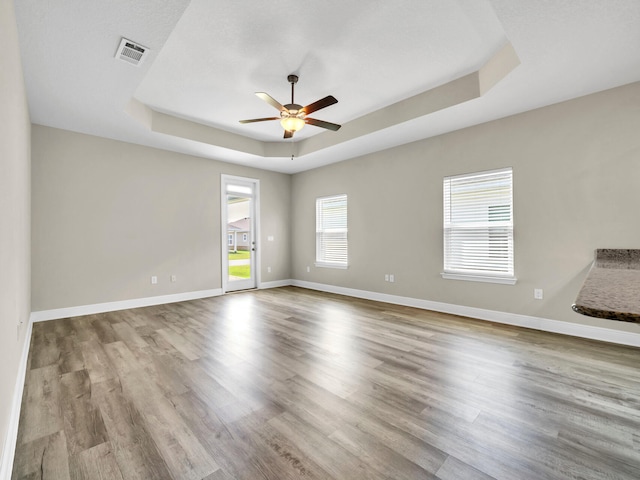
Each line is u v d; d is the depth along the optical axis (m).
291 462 1.45
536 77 2.77
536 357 2.67
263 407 1.92
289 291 5.99
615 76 2.77
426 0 2.20
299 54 2.85
